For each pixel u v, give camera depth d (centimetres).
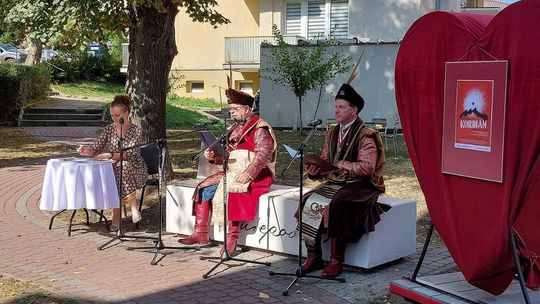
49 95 2639
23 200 961
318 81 1812
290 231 639
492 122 437
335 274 581
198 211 692
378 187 594
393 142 1578
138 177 780
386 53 1950
